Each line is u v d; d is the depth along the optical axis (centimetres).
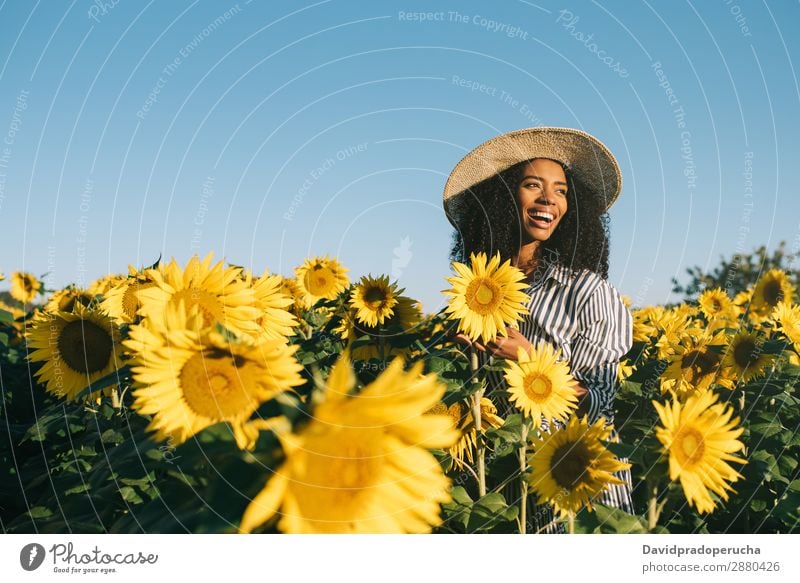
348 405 99
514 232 378
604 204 378
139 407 132
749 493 321
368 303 416
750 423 368
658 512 203
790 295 588
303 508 97
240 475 100
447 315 318
